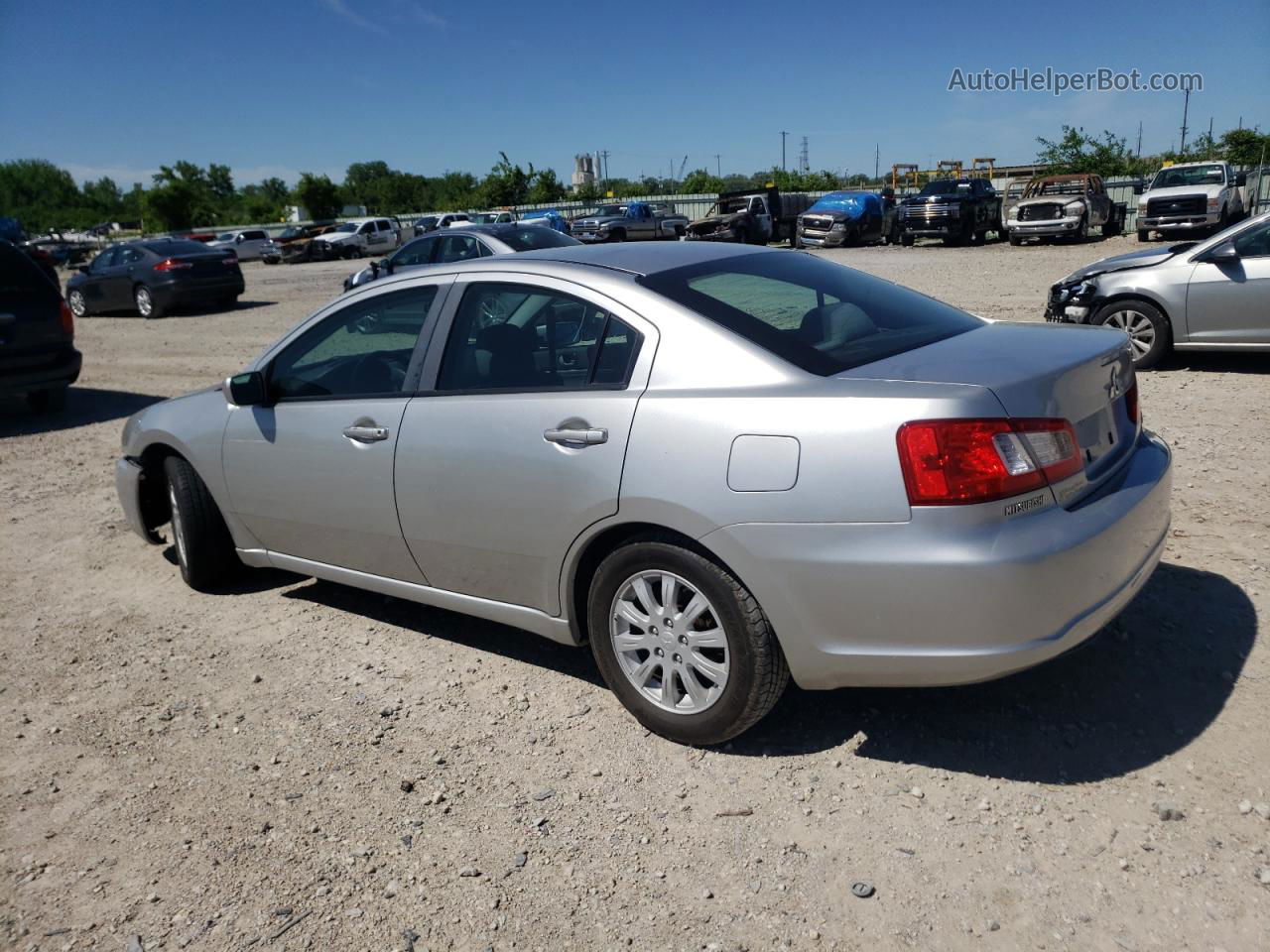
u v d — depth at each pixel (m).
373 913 2.67
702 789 3.11
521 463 3.45
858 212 30.39
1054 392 2.92
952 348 3.25
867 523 2.79
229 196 100.31
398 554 4.03
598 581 3.37
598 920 2.59
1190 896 2.49
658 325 3.26
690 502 3.03
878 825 2.87
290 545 4.53
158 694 4.02
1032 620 2.75
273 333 16.02
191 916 2.71
